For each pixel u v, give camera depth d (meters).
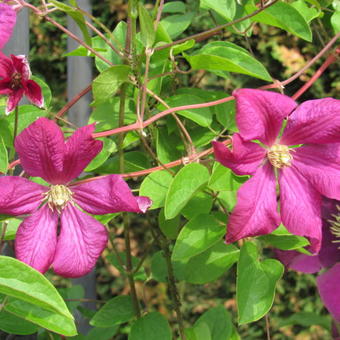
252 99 0.30
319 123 0.32
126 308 0.42
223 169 0.33
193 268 0.41
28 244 0.31
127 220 0.41
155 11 0.38
